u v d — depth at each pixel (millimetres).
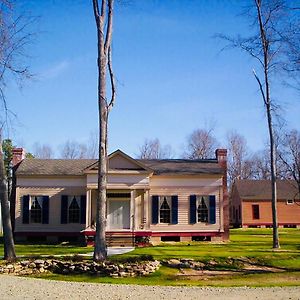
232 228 59000
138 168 33562
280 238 37969
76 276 19266
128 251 26094
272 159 28703
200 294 14688
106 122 21344
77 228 35531
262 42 29188
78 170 36562
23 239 35312
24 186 35938
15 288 15594
